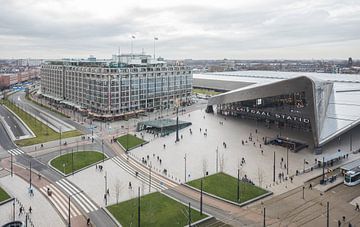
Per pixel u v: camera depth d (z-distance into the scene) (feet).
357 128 570.46
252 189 328.49
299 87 453.17
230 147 480.23
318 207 294.46
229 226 262.88
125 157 439.22
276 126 597.93
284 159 423.64
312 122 436.76
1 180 359.46
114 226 264.11
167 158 432.25
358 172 348.18
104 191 330.13
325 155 436.35
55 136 549.13
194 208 291.99
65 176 371.56
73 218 277.03
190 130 581.94
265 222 268.62
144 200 307.58
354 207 294.46
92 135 550.36
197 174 372.79
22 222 265.34
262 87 542.57
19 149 477.36
